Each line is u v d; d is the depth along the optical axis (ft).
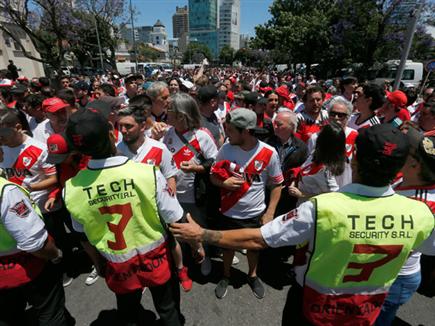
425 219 3.69
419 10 31.27
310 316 4.21
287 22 87.97
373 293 3.98
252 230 4.29
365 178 3.69
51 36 76.95
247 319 8.26
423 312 8.41
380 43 73.61
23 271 5.40
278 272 10.22
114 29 77.51
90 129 4.39
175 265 6.06
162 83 10.69
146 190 4.80
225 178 7.76
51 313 6.09
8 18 53.52
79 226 5.34
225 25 436.76
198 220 9.84
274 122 10.06
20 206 4.81
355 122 11.80
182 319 8.20
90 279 9.63
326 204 3.64
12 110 8.04
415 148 4.78
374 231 3.58
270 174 8.22
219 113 16.87
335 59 83.15
